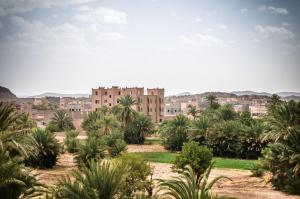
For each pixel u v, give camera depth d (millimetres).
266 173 45875
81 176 21297
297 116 44781
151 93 163125
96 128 93500
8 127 31609
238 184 44375
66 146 78000
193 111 144625
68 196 19906
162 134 90562
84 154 53531
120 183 21703
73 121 134625
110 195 21219
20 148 30375
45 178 44969
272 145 43000
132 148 90562
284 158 40438
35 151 52562
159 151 85625
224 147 77562
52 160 56625
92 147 53938
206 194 16906
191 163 41125
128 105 101938
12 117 31359
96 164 22062
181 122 87812
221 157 77250
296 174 39938
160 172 54531
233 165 63062
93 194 19875
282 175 41219
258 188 41875
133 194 26125
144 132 101000
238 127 76438
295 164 40500
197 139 81812
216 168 59594
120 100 102688
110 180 21219
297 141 40250
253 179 47125
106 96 163750
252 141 72688
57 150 56969
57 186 21438
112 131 87062
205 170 41812
